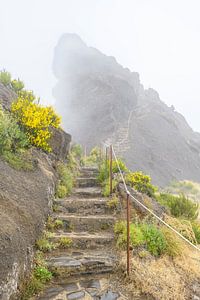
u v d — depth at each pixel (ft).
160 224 22.68
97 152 59.62
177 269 17.81
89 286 15.07
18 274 13.21
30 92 35.83
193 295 15.88
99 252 18.20
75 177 33.40
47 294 14.08
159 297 14.67
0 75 36.22
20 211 16.39
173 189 97.50
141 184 30.01
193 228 25.94
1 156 20.92
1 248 12.34
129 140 133.28
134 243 18.24
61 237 18.86
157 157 131.64
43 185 21.88
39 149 27.63
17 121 25.70
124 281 15.61
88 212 23.25
